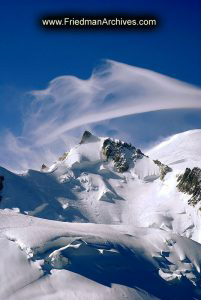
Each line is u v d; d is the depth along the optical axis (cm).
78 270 19550
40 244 19850
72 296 18662
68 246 19912
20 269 19112
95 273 19725
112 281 19712
